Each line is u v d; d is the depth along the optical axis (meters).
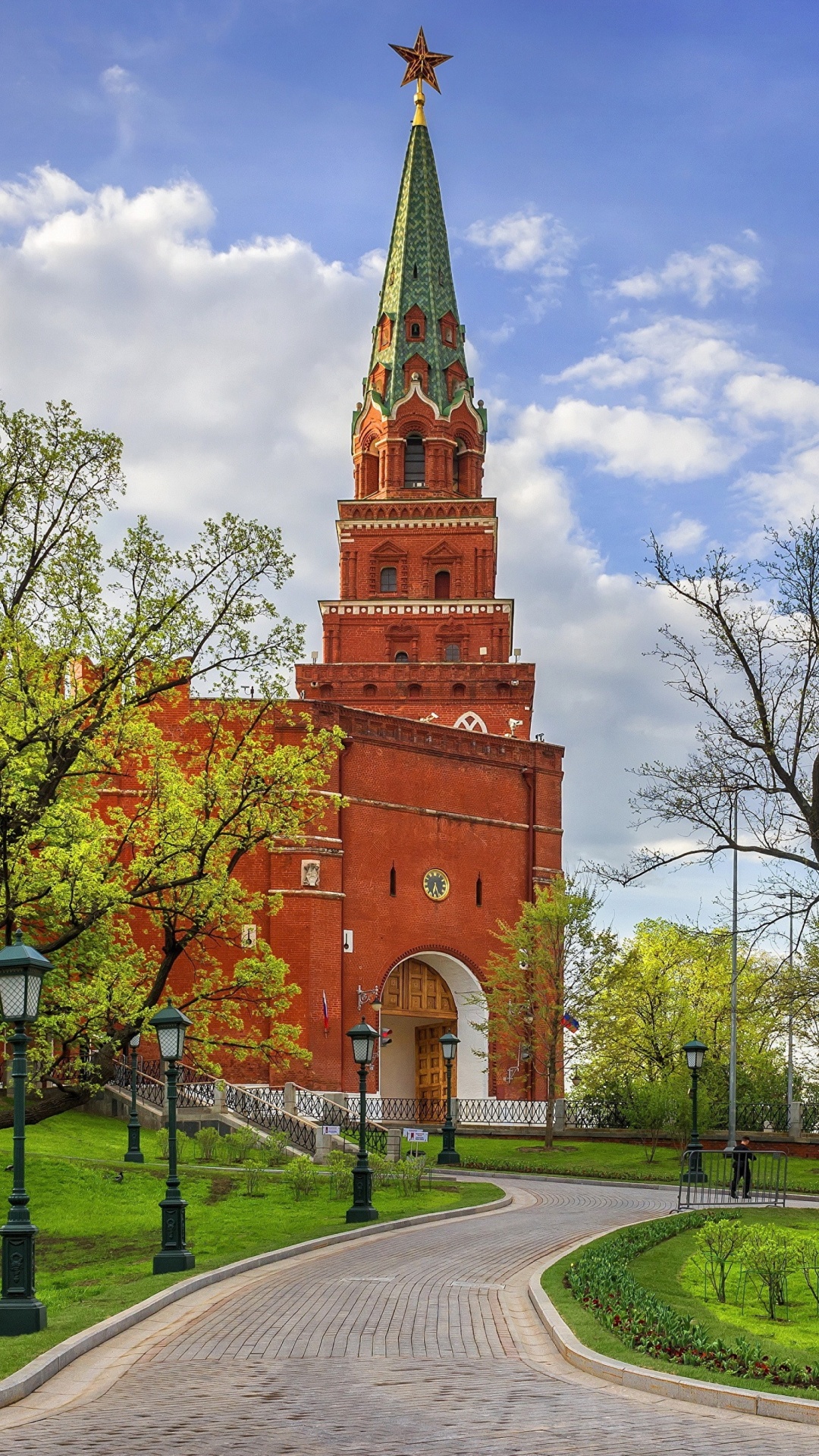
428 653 67.50
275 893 27.62
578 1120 48.88
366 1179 25.67
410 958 51.25
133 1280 18.95
